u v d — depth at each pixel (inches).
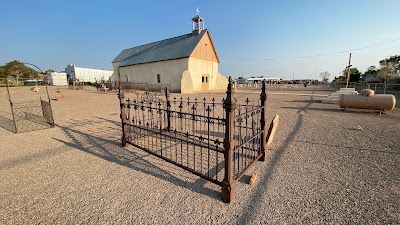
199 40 1215.6
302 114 391.5
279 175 144.4
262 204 111.5
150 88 1347.2
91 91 1199.6
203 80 1295.5
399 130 261.1
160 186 132.9
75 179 144.2
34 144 226.1
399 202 110.1
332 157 174.4
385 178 136.1
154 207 110.5
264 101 164.1
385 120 328.5
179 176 146.6
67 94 960.9
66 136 257.1
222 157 182.5
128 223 98.2
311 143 213.2
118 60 1761.8
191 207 110.2
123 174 150.8
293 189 125.8
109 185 135.0
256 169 155.2
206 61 1293.1
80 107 526.0
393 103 375.9
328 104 547.8
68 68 2090.3
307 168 154.3
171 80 1256.2
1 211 109.5
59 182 140.3
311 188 126.2
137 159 179.6
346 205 108.7
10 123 339.9
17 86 1617.9
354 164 159.3
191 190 127.7
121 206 111.9
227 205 111.7
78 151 201.8
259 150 170.4
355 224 94.4
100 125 317.4
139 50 1648.6
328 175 142.3
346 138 228.1
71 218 103.0
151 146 217.2
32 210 110.1
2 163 174.4
